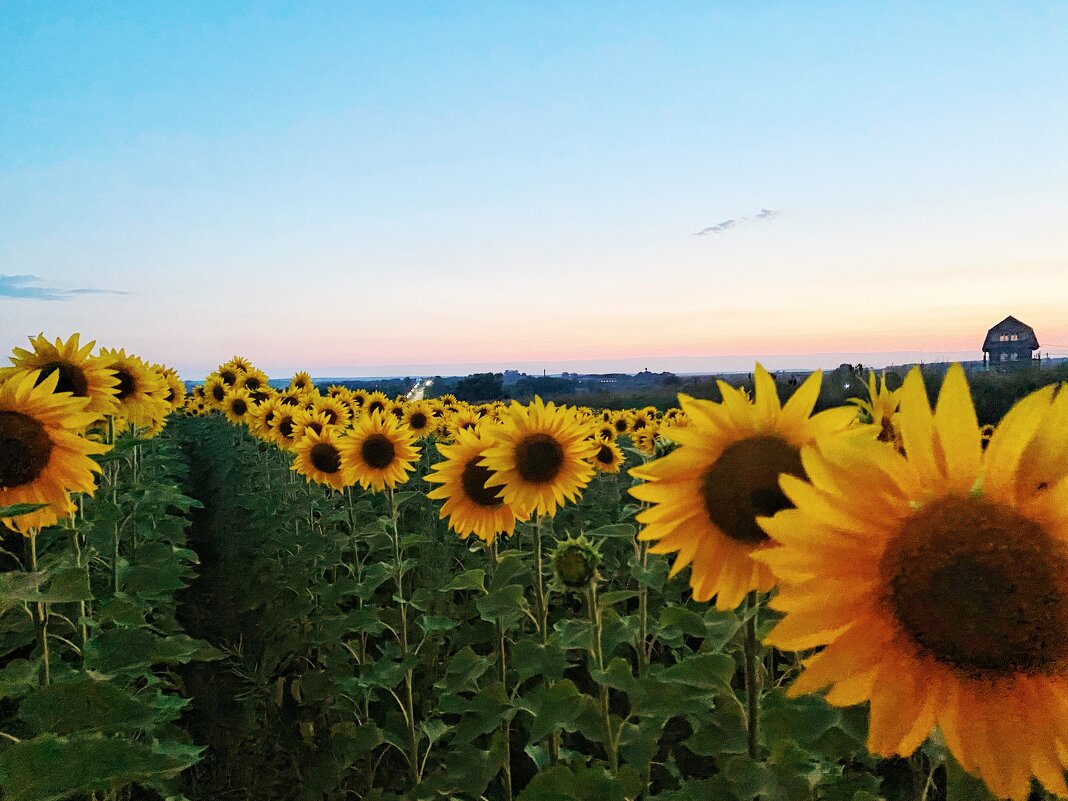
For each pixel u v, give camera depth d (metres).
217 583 10.95
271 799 6.21
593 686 6.62
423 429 14.37
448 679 4.84
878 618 1.41
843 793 2.69
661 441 3.38
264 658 7.79
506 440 5.39
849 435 1.88
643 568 4.28
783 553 1.43
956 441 1.42
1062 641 1.34
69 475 3.72
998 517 1.39
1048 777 1.32
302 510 9.63
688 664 2.66
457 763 4.53
